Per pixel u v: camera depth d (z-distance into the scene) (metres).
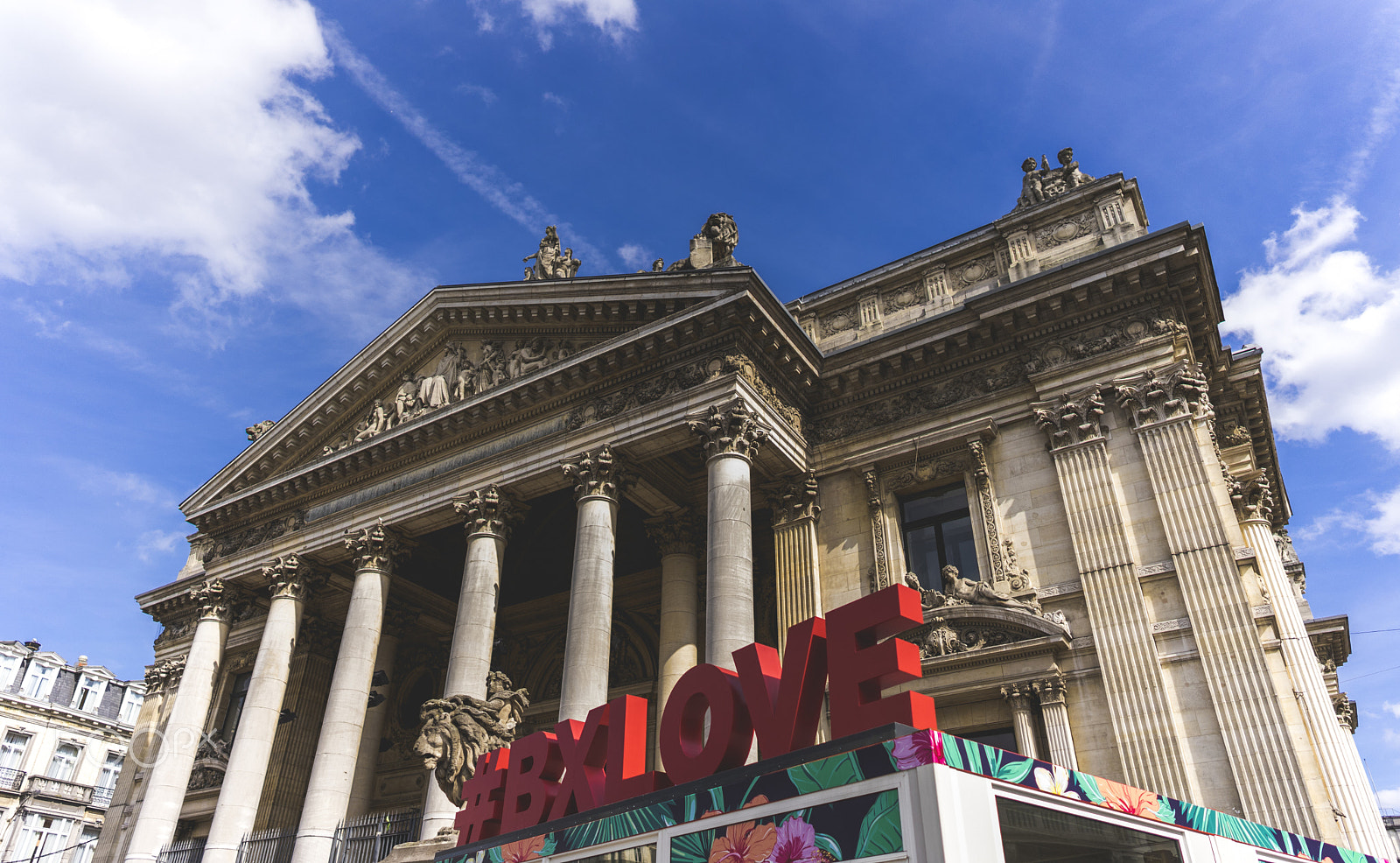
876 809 8.41
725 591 22.83
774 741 12.16
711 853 10.02
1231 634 20.08
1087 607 22.16
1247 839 10.62
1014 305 25.80
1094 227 26.77
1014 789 8.59
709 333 26.75
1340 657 34.03
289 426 37.19
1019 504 24.55
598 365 28.33
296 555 34.03
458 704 23.41
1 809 66.94
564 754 15.46
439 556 37.78
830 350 30.44
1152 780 19.64
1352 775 19.02
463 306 33.38
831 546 27.23
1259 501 27.84
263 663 32.19
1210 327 25.77
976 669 22.61
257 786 30.20
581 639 24.55
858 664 11.55
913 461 26.83
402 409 33.91
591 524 26.41
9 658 71.94
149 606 45.53
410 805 36.84
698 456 30.58
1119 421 23.72
